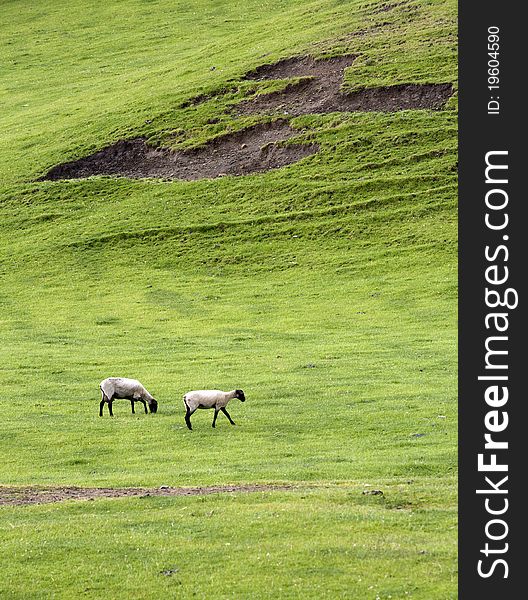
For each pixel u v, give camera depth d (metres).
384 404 65.19
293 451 55.94
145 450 57.75
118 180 145.25
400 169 130.50
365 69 158.00
